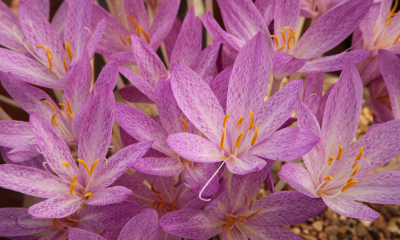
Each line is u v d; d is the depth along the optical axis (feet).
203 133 0.89
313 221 1.36
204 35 1.69
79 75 0.95
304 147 0.82
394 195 0.89
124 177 0.95
